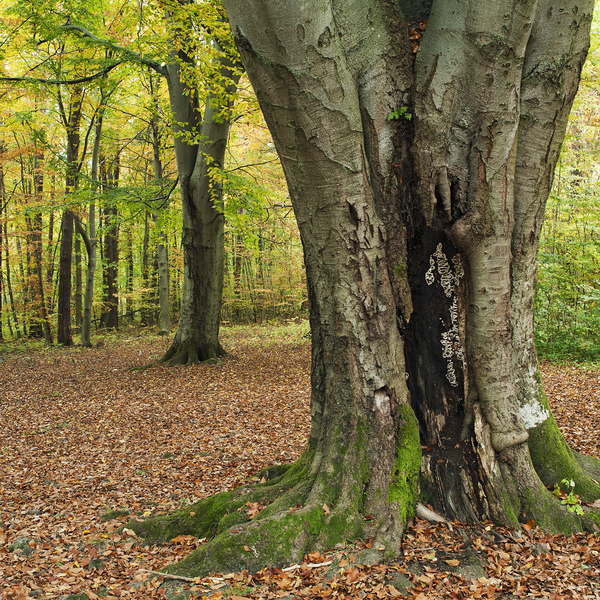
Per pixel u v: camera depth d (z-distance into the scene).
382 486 3.41
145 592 2.95
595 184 12.48
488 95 3.09
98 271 24.89
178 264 25.03
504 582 2.82
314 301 3.61
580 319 11.72
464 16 3.01
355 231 3.31
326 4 2.77
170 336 19.80
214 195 11.93
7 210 19.42
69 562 3.49
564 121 3.52
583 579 2.85
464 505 3.51
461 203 3.29
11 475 5.96
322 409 3.74
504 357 3.50
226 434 7.18
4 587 3.10
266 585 2.86
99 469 6.09
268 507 3.48
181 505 4.74
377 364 3.48
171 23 10.05
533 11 2.91
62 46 13.87
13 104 15.62
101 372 12.79
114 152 20.56
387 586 2.73
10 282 23.34
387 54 3.25
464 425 3.59
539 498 3.48
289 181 3.37
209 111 11.90
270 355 14.25
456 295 3.52
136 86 16.23
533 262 3.78
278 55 2.86
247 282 27.70
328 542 3.16
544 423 3.87
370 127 3.30
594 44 10.70
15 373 13.22
